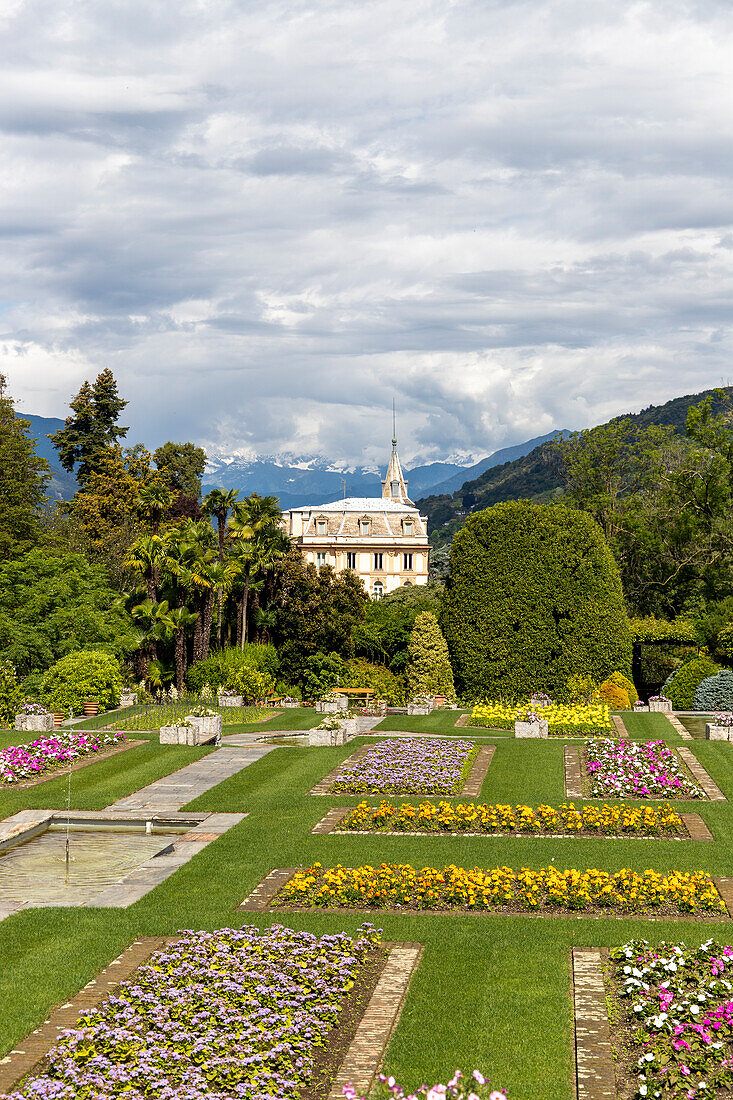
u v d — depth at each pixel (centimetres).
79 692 4253
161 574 6222
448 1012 1408
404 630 6844
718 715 3459
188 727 3444
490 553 5528
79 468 10350
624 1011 1398
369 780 2806
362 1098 1166
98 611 5509
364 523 11450
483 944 1641
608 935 1662
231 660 5747
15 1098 1166
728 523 6862
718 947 1520
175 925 1755
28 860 2239
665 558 7144
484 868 2067
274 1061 1264
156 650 5978
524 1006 1419
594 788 2684
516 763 3027
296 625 6475
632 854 2152
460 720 4112
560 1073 1243
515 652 5453
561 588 5444
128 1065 1246
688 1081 1195
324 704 4550
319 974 1499
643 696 5969
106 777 2969
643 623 5928
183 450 10969
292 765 3067
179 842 2333
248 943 1627
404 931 1708
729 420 7188
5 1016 1395
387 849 2219
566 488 8900
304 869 2081
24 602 5250
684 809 2514
